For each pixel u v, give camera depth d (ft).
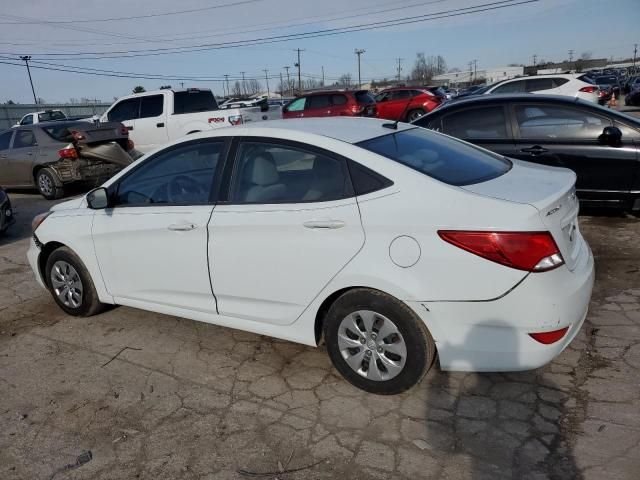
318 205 9.78
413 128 12.18
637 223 19.60
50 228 14.10
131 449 9.06
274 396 10.34
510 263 8.29
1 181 35.70
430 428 9.08
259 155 10.80
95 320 14.42
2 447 9.30
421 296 8.89
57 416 10.11
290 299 10.37
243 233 10.58
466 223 8.52
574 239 9.77
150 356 12.25
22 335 13.76
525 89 47.80
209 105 42.06
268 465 8.48
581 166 18.75
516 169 10.97
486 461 8.24
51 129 34.30
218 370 11.46
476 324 8.70
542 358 8.63
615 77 126.31
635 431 8.63
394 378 9.62
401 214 9.00
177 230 11.51
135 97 40.93
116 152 33.63
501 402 9.66
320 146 10.11
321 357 11.74
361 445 8.78
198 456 8.79
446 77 310.04
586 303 9.29
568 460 8.13
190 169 11.73
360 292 9.52
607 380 10.06
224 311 11.43
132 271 12.70
